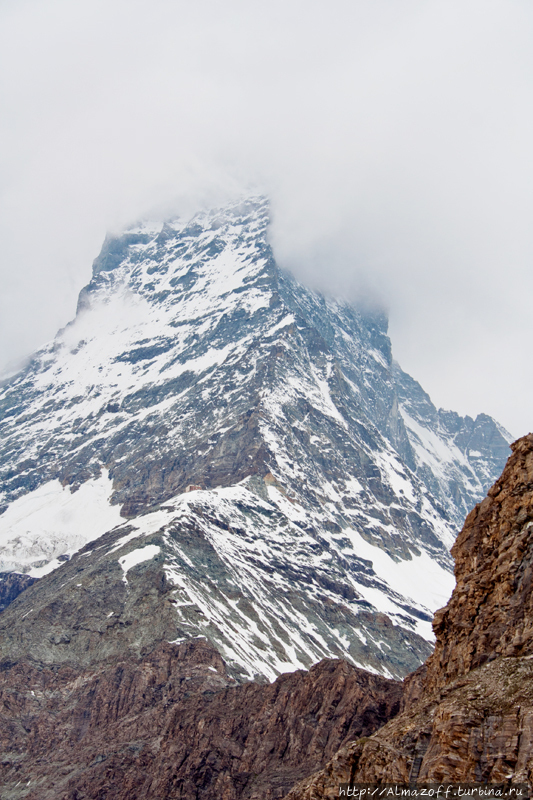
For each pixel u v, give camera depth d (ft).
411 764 271.28
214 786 574.56
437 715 269.85
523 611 289.94
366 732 533.96
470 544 334.44
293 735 584.81
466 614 315.37
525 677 260.62
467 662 298.15
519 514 316.40
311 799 305.94
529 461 325.83
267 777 557.74
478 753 248.73
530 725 242.37
